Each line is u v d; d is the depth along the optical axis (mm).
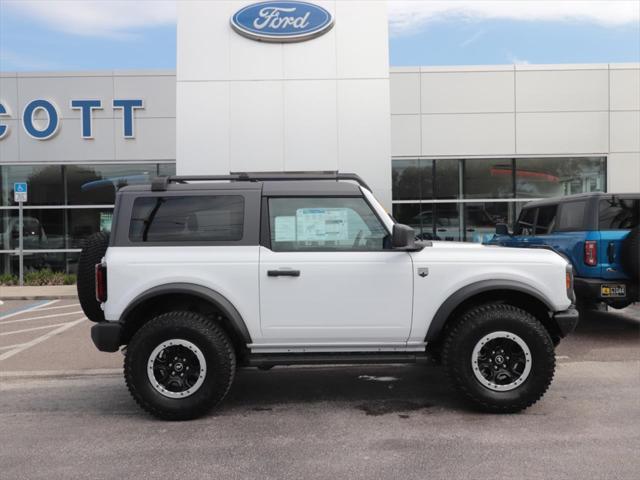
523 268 4672
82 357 6996
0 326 9188
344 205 4750
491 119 15078
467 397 4598
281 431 4352
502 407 4566
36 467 3725
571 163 15227
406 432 4285
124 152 15523
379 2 11719
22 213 14977
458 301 4590
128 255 4602
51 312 10648
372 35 11695
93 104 15422
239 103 11617
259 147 11594
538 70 15031
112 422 4621
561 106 15039
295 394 5328
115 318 4578
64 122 15469
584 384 5488
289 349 4715
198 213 4738
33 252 15602
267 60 11664
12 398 5348
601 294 7039
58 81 15352
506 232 10039
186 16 11625
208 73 11609
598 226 7262
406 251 4652
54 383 5883
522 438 4113
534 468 3602
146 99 15508
